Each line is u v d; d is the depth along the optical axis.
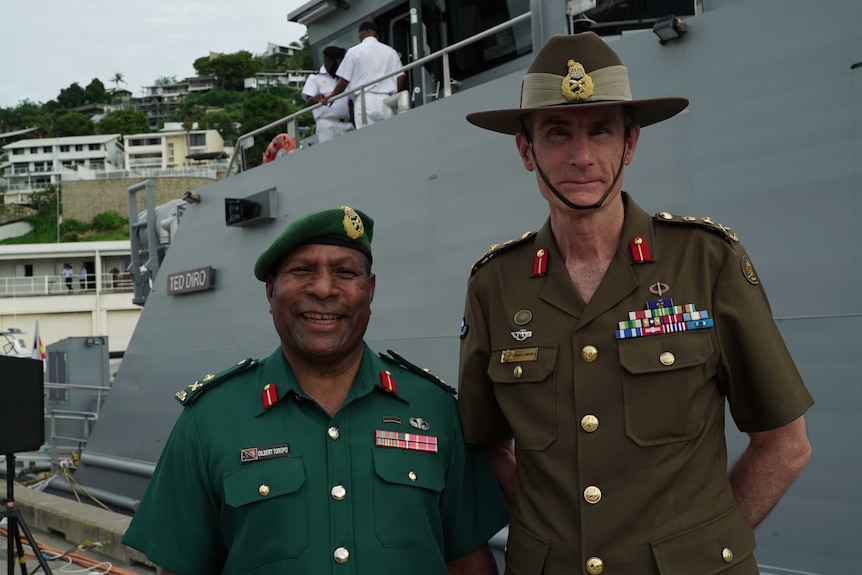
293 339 1.93
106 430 7.20
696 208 3.20
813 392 2.81
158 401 6.62
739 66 3.10
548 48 1.80
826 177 2.84
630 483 1.67
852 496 2.70
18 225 68.94
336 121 6.29
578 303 1.79
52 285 44.31
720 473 1.71
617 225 1.82
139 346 6.94
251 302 5.79
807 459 1.75
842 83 2.82
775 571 2.87
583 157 1.73
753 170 3.04
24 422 4.20
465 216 4.24
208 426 1.96
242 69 139.62
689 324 1.70
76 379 10.03
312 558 1.81
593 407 1.72
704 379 1.69
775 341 1.71
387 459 1.92
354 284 1.94
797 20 2.94
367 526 1.86
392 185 4.68
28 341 40.69
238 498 1.85
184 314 6.48
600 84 1.73
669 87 3.32
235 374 2.07
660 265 1.77
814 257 2.85
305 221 1.92
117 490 6.95
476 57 5.56
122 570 5.26
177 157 100.25
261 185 5.78
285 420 1.95
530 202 3.93
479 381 1.97
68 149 99.69
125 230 66.81
